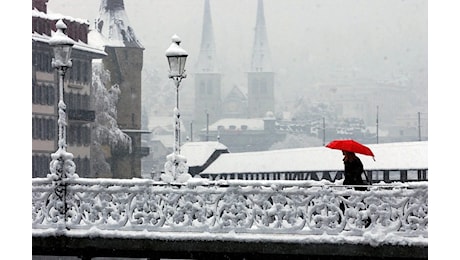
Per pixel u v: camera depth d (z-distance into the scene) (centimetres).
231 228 3634
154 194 3725
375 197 3503
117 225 3759
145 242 3716
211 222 3659
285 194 3588
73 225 3819
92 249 3794
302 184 3578
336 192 3544
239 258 3653
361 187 3634
